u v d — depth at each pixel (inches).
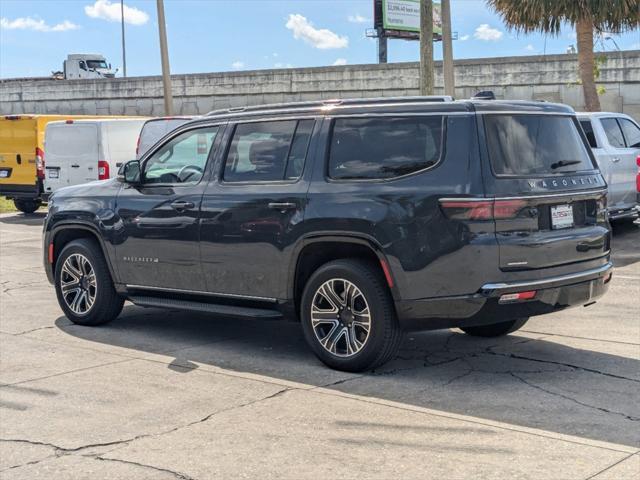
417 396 227.3
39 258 531.2
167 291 297.4
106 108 1519.4
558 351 273.6
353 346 249.1
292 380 245.6
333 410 216.4
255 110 280.4
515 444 189.3
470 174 228.7
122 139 731.4
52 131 745.6
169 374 254.2
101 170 715.4
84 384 243.9
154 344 294.8
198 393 233.6
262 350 284.0
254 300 272.8
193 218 283.3
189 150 294.5
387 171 243.4
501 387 234.4
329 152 256.4
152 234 295.7
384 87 1205.7
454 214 228.4
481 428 200.7
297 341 296.8
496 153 232.8
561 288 238.5
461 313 230.4
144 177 304.3
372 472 174.2
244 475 173.8
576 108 1039.6
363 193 244.1
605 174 516.1
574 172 253.3
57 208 328.8
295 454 185.3
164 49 1000.9
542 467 175.5
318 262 265.1
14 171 796.6
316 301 255.1
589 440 191.5
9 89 1649.9
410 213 234.1
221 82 1369.3
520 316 233.6
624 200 533.3
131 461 182.9
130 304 371.6
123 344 295.1
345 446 189.8
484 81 1103.0
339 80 1245.1
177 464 180.7
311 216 252.2
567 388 232.4
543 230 237.6
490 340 291.1
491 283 226.7
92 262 318.0
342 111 257.1
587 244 248.8
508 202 229.0
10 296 395.2
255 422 207.5
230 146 281.7
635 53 996.6
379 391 232.5
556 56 1044.5
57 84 1579.7
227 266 276.2
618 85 1013.8
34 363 269.4
